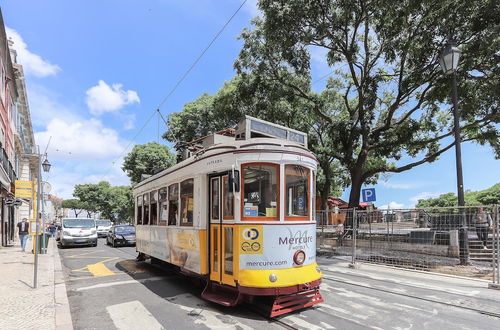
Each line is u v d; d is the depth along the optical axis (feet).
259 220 20.18
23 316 19.85
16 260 44.73
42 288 26.96
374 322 18.84
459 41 46.93
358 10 49.83
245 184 20.58
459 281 29.09
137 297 24.89
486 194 115.65
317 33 50.98
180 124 94.43
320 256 45.78
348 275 32.24
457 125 36.14
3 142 66.49
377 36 53.01
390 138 61.46
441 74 49.47
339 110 80.89
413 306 21.77
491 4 41.29
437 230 35.19
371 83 53.98
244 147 20.94
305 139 27.20
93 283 30.25
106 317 20.39
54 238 98.02
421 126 64.28
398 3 44.65
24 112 96.73
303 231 21.27
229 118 71.56
